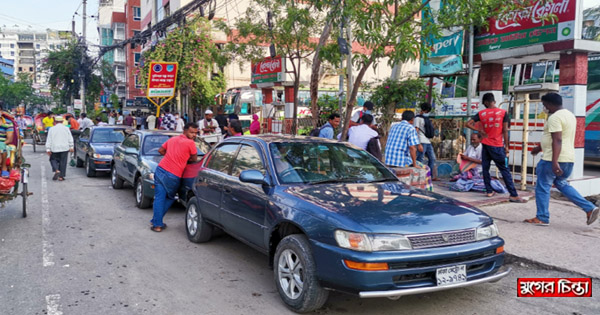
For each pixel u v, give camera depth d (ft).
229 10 83.10
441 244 12.17
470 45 33.37
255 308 13.80
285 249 13.91
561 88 29.94
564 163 21.01
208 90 78.38
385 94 39.96
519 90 33.53
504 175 27.14
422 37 25.17
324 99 50.39
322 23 40.65
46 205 29.45
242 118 77.05
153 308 13.71
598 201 29.27
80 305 13.85
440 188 31.58
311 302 12.84
